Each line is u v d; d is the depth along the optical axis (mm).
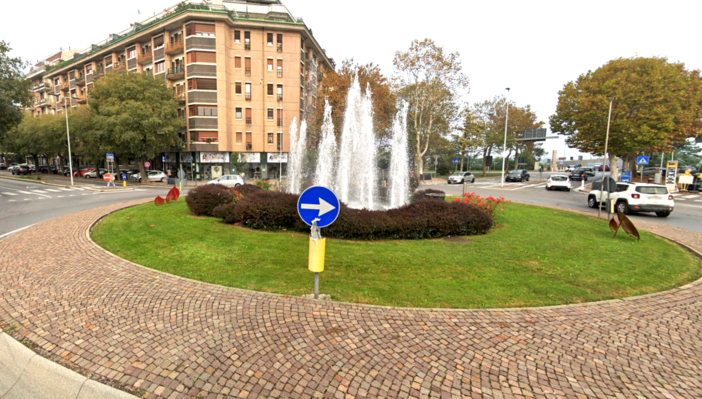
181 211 11797
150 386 2621
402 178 15906
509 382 2729
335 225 7875
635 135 23000
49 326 3504
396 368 2879
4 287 4566
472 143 41875
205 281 4934
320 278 5164
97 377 2723
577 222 11047
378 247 7191
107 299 4176
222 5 37406
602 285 5176
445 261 6238
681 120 23859
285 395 2537
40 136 39375
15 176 41188
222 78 36656
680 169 35906
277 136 39375
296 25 37938
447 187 30375
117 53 44875
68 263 5672
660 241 8398
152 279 4906
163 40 38812
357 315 3844
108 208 12695
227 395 2531
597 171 57781
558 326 3746
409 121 36156
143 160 37969
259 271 5418
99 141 33125
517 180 38875
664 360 3119
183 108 38875
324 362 2938
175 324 3549
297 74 39125
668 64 25906
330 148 21406
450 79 31578
